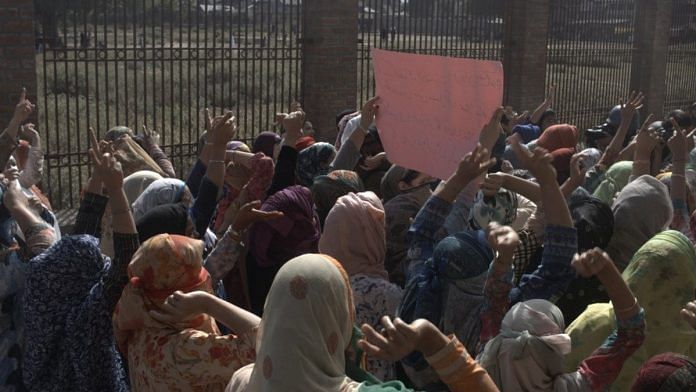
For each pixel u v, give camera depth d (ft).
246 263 15.80
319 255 8.14
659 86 54.75
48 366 11.64
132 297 10.47
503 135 21.30
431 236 11.77
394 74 14.82
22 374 12.59
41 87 54.60
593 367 10.02
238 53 33.30
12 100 27.22
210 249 14.98
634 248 14.39
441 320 10.91
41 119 44.88
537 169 11.37
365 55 38.27
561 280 11.35
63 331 11.48
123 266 11.13
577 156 14.56
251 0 35.86
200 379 10.00
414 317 11.13
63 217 28.43
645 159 17.43
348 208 12.55
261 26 34.24
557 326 10.15
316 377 7.76
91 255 11.58
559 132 21.20
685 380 8.30
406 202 15.64
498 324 10.27
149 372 10.28
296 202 15.66
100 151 11.16
